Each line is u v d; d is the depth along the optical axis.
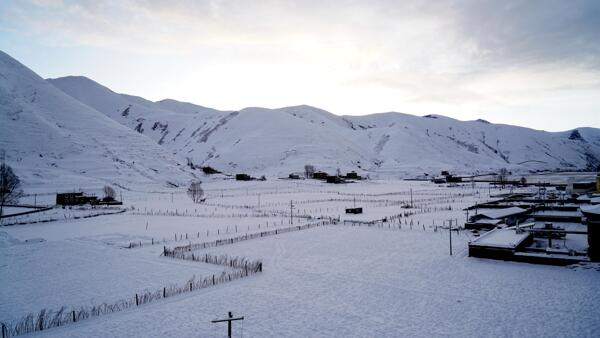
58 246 52.38
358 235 59.62
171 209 94.31
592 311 28.22
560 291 32.62
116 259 45.03
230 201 113.06
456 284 35.12
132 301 31.19
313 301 31.14
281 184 176.62
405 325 26.41
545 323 26.41
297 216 80.81
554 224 65.25
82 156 167.75
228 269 40.44
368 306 29.98
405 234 59.88
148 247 51.72
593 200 62.53
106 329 26.02
